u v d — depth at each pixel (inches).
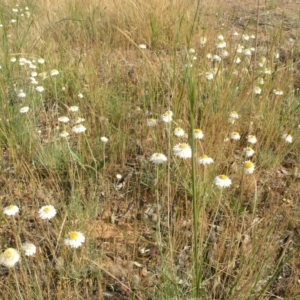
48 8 72.0
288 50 60.4
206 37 51.7
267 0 90.0
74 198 30.4
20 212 31.6
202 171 32.0
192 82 23.0
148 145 39.2
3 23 52.6
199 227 27.1
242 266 24.7
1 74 46.1
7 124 40.3
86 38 64.8
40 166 36.7
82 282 26.0
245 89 37.2
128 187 34.2
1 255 18.9
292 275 26.3
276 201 33.1
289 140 35.0
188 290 24.1
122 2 70.7
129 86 49.6
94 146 38.2
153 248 28.6
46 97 48.5
